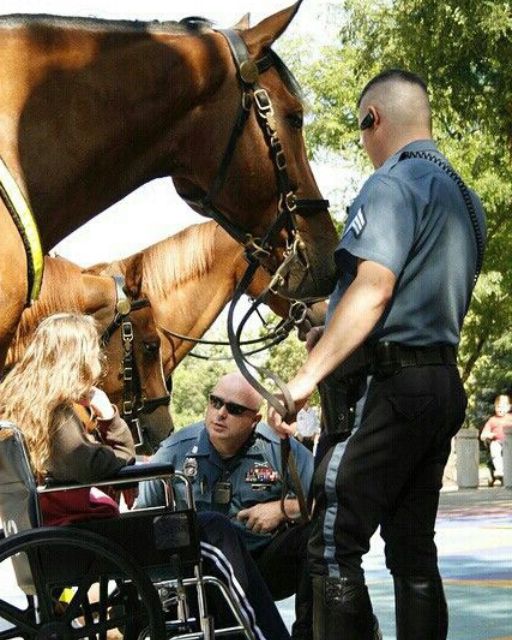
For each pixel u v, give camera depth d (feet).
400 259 17.22
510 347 154.92
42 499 19.57
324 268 20.12
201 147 19.22
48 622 18.25
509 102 67.67
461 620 30.09
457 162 85.61
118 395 31.30
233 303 19.99
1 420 19.35
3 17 18.19
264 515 21.94
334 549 17.51
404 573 18.38
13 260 16.72
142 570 18.33
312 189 20.10
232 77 19.24
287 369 156.35
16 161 17.31
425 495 18.37
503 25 63.77
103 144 18.17
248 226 19.85
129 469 19.06
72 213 18.10
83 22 18.62
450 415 17.87
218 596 20.42
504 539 50.55
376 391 17.65
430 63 68.33
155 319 32.24
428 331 17.69
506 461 95.04
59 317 19.89
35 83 17.78
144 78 18.51
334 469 17.56
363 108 18.83
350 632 17.38
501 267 98.94
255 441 22.82
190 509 19.10
